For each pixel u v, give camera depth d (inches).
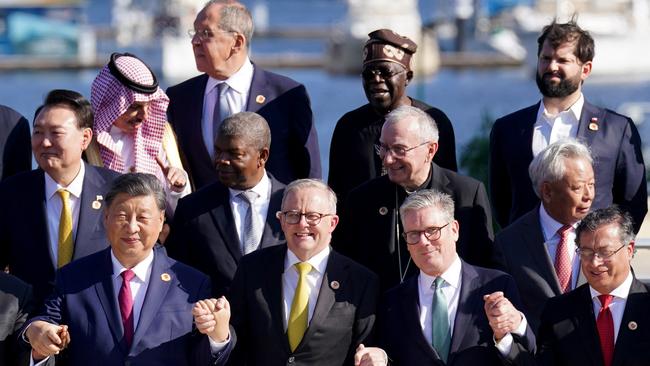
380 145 1072.2
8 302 976.9
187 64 7047.2
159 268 981.2
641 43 7076.8
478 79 7135.8
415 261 973.8
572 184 1038.4
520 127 1177.4
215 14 1179.3
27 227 1043.9
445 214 964.6
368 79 1167.0
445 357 962.7
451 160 1176.8
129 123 1108.5
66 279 975.0
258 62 7775.6
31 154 1183.6
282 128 1195.3
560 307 973.2
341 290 986.1
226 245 1056.2
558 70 1148.5
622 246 948.0
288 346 976.9
